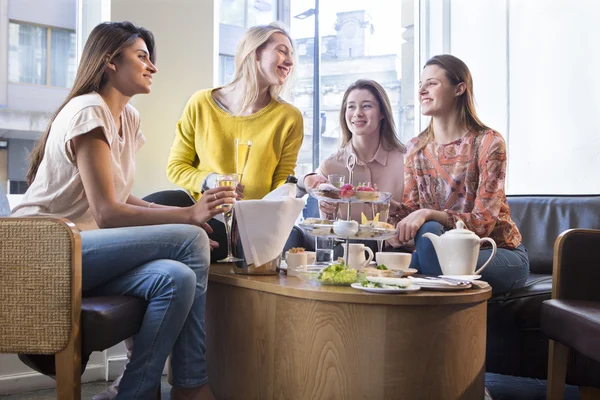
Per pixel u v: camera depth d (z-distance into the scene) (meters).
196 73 2.97
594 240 2.15
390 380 1.63
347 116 2.74
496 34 3.54
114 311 1.64
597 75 3.16
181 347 1.86
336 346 1.66
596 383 2.03
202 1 2.98
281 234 2.02
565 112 3.28
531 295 2.38
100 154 1.86
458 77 2.54
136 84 2.06
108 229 1.82
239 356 1.94
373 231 1.90
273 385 1.80
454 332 1.68
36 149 2.00
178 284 1.72
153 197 2.40
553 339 2.02
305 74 3.62
